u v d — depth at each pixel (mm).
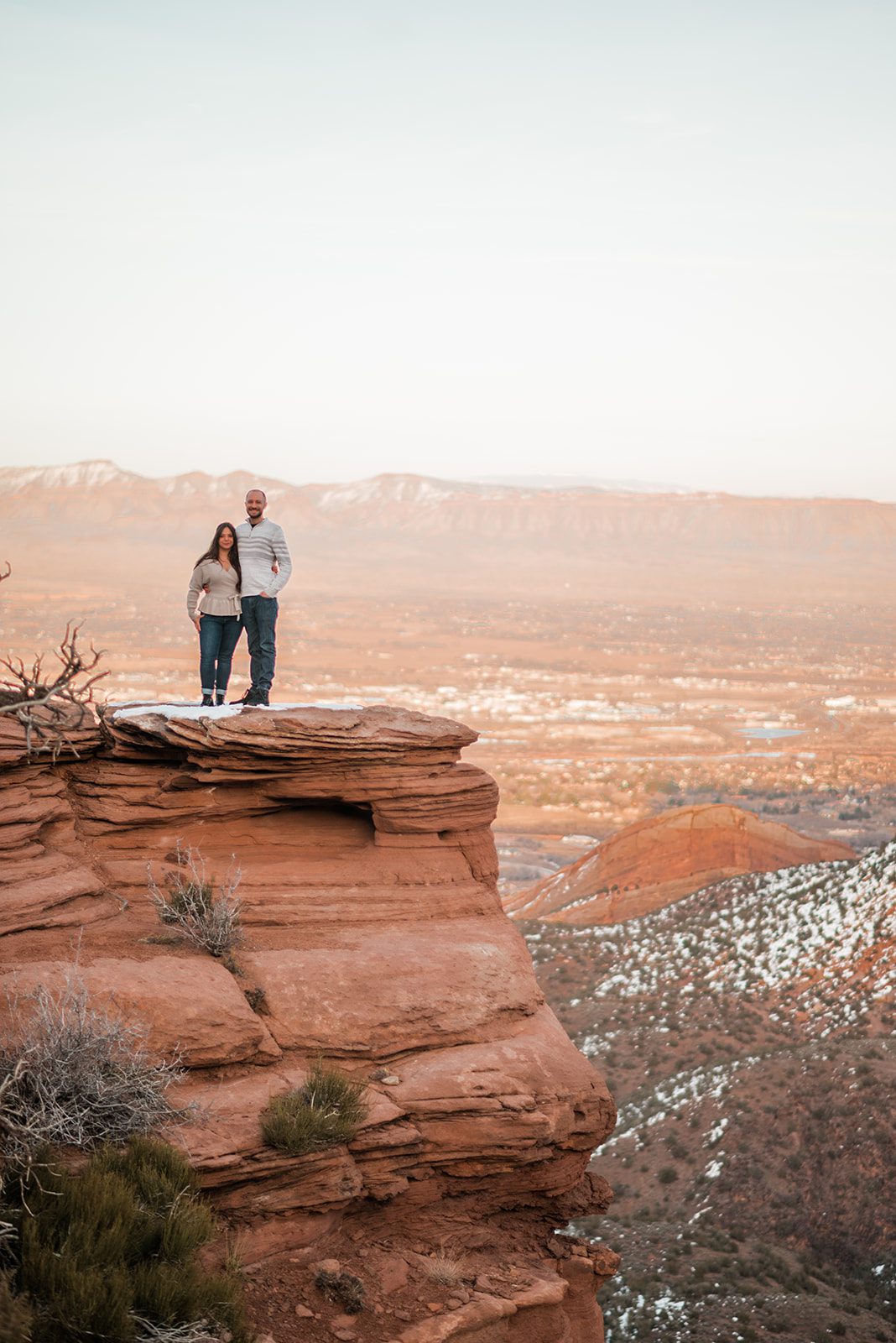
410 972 8898
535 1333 7648
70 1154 6465
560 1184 8539
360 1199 7633
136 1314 5461
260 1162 6996
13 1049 6688
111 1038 6977
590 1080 8617
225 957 8562
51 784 9555
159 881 9320
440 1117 7934
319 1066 7703
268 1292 6805
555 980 60688
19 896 8336
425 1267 7566
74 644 7902
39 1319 5160
